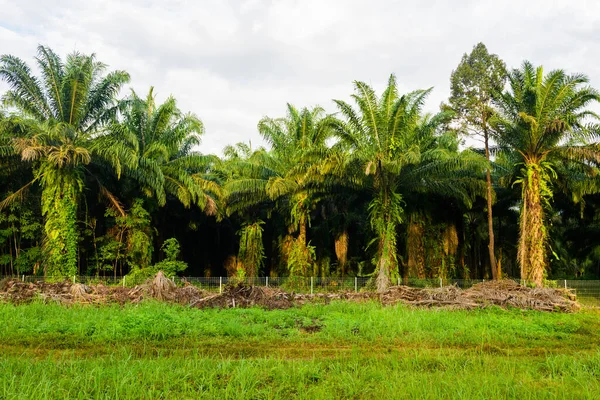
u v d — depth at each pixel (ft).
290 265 96.27
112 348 35.42
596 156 76.89
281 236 113.39
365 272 111.75
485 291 64.34
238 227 124.77
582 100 77.87
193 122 98.48
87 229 91.61
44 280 75.87
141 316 42.06
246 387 25.91
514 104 82.23
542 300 63.36
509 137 83.66
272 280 92.58
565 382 28.14
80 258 95.81
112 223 92.73
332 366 30.45
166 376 27.04
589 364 32.22
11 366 27.55
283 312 53.06
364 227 109.09
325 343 39.29
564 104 79.15
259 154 101.09
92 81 84.23
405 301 63.00
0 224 88.17
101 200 92.12
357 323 45.52
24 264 86.74
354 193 97.76
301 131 99.91
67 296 57.06
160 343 37.47
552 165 84.79
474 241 124.36
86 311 48.42
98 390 24.21
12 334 37.93
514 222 118.83
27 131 79.25
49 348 35.24
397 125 82.02
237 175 107.04
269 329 44.09
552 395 25.16
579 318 55.31
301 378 27.68
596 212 104.99
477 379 27.20
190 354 34.37
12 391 23.36
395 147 82.64
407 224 96.12
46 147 77.41
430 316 50.14
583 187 89.86
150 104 97.60
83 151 77.51
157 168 88.38
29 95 81.05
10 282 61.41
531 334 44.55
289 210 104.99
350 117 82.79
